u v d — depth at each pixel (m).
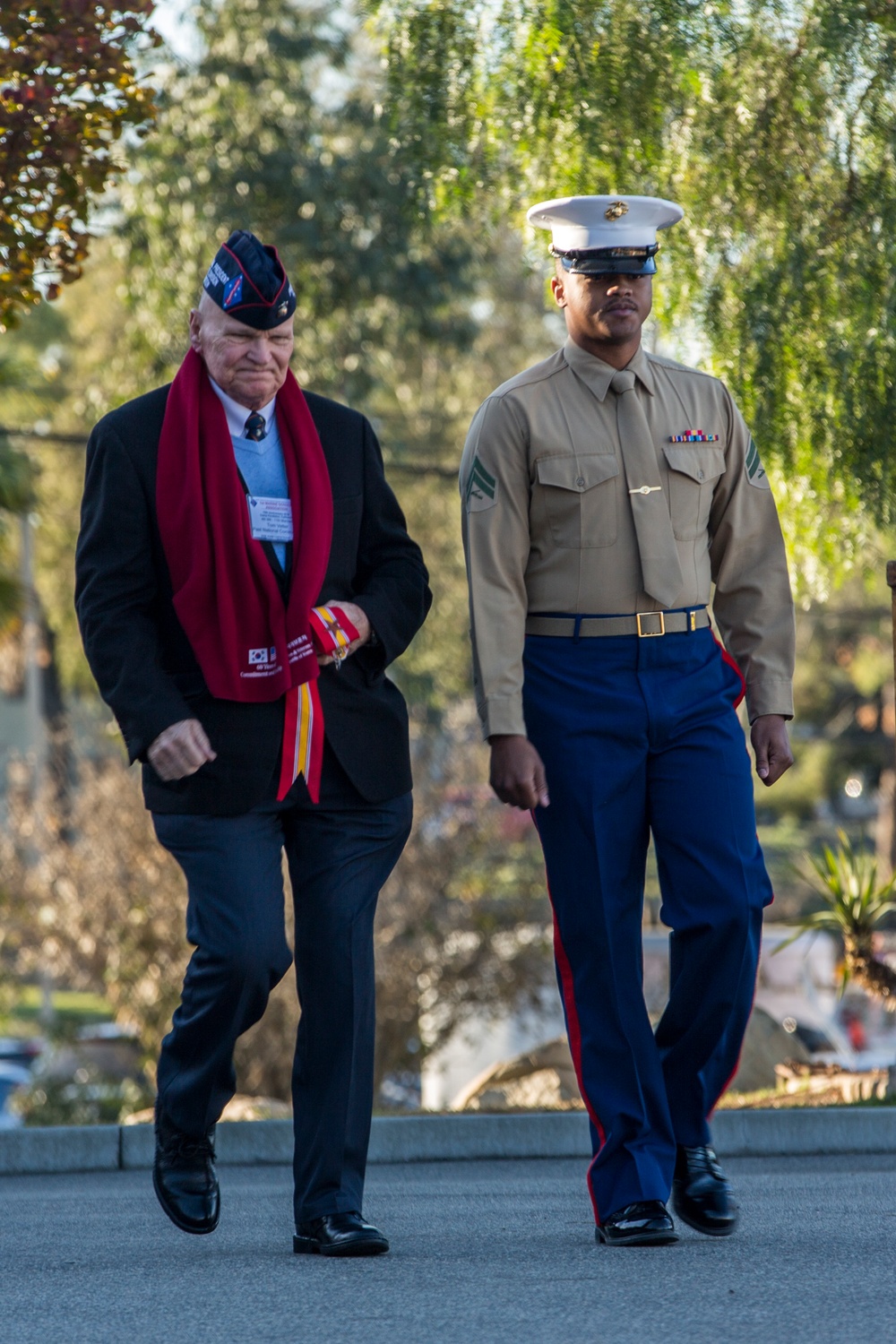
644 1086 5.95
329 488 5.88
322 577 5.76
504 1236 6.36
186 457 5.68
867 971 13.10
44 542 45.16
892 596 8.29
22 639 50.12
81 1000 53.19
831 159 12.84
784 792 63.59
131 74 10.80
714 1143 10.37
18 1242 6.64
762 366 12.80
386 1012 23.17
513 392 6.14
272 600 5.67
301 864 5.88
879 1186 8.17
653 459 6.11
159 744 5.45
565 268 6.12
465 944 23.55
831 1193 7.81
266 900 5.63
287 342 5.76
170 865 23.36
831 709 65.06
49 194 10.91
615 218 6.05
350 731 5.83
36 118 10.51
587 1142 10.58
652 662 6.07
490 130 13.01
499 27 12.87
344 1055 5.85
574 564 6.08
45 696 56.78
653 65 12.45
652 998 18.97
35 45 10.55
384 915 23.06
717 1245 5.91
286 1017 22.06
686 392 6.25
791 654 6.38
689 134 12.80
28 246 10.91
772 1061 14.42
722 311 12.91
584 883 6.00
